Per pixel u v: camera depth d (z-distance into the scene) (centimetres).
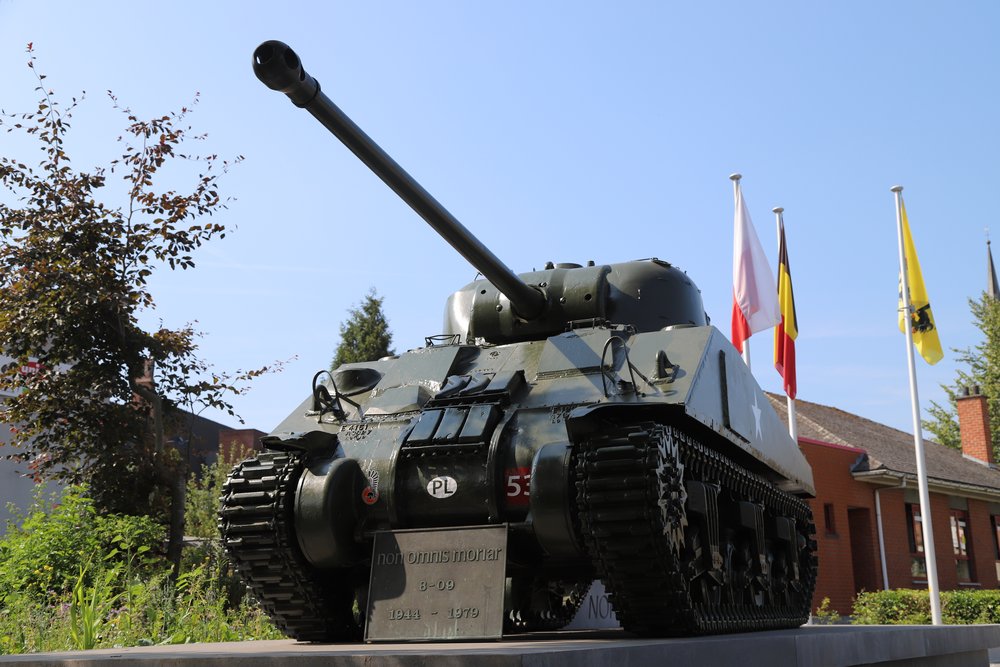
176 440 2509
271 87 773
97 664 602
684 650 643
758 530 1022
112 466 1820
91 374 1842
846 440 3222
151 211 1881
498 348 1009
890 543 3125
